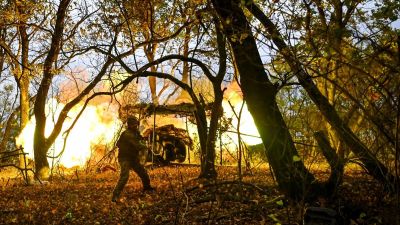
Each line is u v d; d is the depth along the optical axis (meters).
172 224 8.45
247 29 7.55
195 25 15.12
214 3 8.62
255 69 8.66
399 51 5.03
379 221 6.68
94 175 23.20
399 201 5.74
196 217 8.58
